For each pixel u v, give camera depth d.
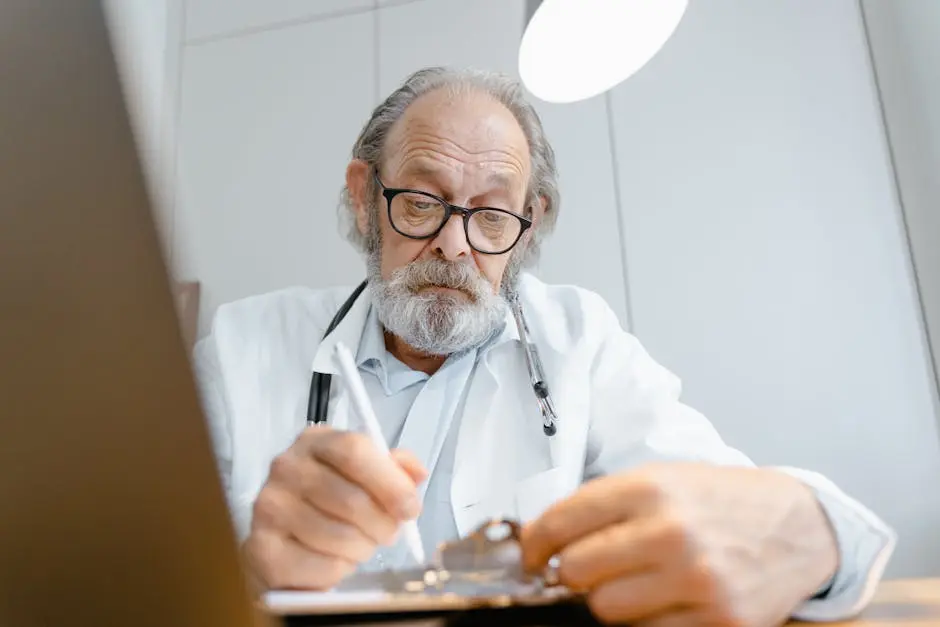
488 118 1.01
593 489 0.37
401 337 1.00
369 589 0.35
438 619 0.33
